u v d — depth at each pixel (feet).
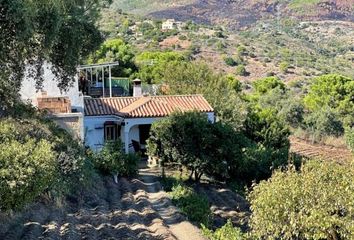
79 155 65.82
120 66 173.78
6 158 37.88
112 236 47.57
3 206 36.27
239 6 486.38
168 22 348.38
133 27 326.44
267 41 361.30
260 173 85.92
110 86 123.54
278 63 288.92
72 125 82.07
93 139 105.40
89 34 63.98
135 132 106.83
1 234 43.32
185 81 143.95
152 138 83.87
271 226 38.37
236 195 79.77
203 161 82.02
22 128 61.82
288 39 382.22
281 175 39.88
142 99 114.21
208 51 296.71
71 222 51.65
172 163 83.66
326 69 280.51
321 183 37.35
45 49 55.67
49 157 41.34
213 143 82.74
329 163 40.27
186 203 64.90
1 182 35.50
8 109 68.80
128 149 104.42
